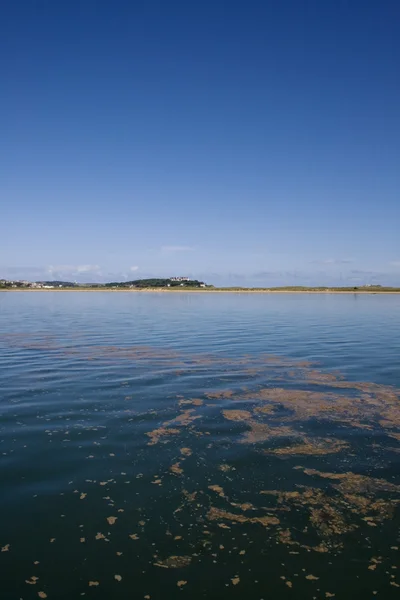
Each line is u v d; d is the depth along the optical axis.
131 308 70.88
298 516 8.21
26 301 96.50
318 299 112.88
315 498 8.84
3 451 10.88
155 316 54.19
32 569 6.75
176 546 7.33
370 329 38.81
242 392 16.64
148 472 9.84
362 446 11.42
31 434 12.05
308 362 22.75
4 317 51.88
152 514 8.21
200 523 7.96
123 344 29.02
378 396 16.16
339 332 36.41
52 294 157.25
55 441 11.56
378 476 9.78
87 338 32.09
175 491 9.03
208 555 7.13
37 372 19.97
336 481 9.53
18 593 6.27
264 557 7.10
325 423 13.16
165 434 12.16
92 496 8.79
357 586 6.51
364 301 100.56
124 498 8.74
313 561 7.02
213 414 13.93
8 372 19.94
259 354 25.16
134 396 15.95
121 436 11.96
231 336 33.59
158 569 6.80
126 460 10.45
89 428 12.57
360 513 8.34
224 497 8.84
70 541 7.41
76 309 67.88
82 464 10.20
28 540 7.41
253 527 7.87
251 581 6.58
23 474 9.66
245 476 9.70
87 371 20.23
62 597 6.22
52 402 15.10
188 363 22.34
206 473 9.83
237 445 11.41
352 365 21.95
